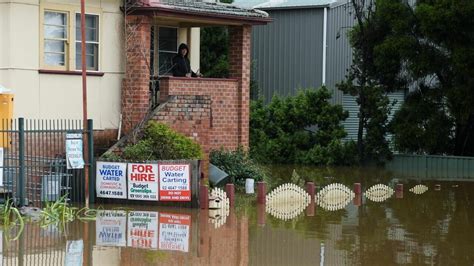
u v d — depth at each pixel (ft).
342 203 103.14
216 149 111.34
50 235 73.41
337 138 154.71
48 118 97.09
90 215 84.64
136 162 91.81
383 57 153.07
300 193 102.53
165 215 86.38
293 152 155.22
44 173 90.58
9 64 94.07
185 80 107.55
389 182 129.08
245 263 64.03
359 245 73.26
